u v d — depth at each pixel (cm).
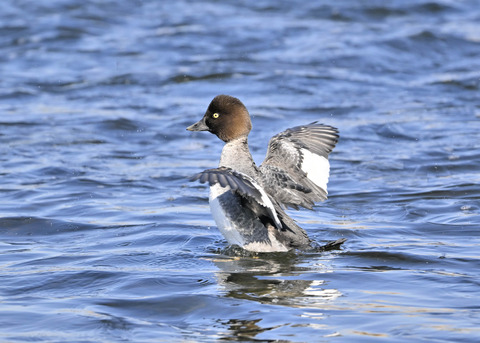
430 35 2331
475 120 1698
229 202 920
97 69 2117
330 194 1227
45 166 1394
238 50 2266
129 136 1622
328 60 2175
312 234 1012
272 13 2636
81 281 808
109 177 1335
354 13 2602
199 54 2231
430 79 2048
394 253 902
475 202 1148
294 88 1952
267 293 762
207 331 663
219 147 1564
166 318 697
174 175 1354
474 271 826
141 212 1122
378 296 748
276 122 1698
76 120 1714
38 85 1984
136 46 2306
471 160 1408
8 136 1590
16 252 932
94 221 1075
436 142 1538
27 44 2316
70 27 2459
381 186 1266
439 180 1293
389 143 1550
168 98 1898
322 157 979
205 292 765
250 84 1986
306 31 2430
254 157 1438
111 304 734
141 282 799
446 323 671
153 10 2689
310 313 702
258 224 916
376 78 2059
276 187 937
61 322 685
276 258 896
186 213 1120
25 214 1104
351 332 654
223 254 918
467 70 2108
